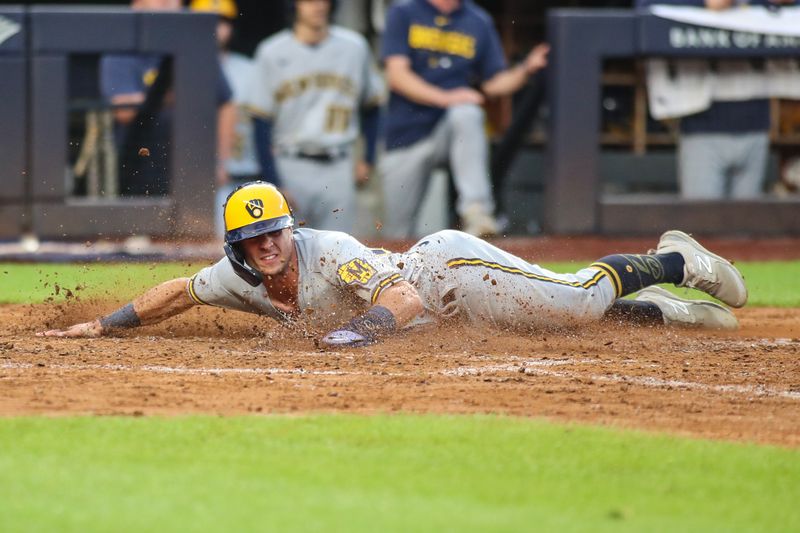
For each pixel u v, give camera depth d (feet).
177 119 180.24
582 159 188.85
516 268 84.53
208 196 181.68
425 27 181.88
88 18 175.32
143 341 84.53
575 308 86.12
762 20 189.98
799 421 62.85
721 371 76.33
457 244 82.99
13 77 173.88
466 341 83.71
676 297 95.66
